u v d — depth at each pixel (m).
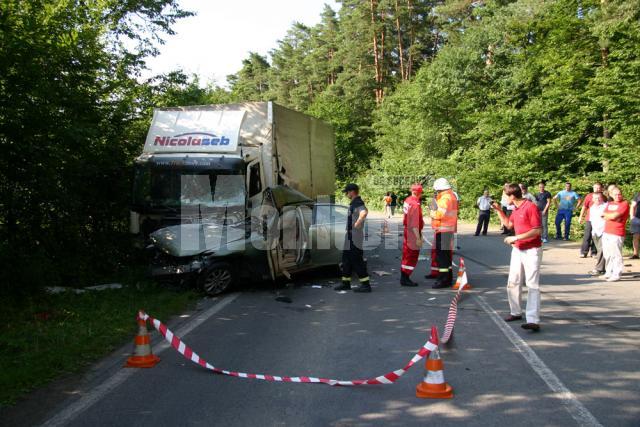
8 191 8.16
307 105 61.47
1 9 7.78
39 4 8.83
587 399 4.29
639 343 5.86
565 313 7.31
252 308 7.86
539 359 5.32
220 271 8.79
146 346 5.27
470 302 8.12
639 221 12.32
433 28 48.53
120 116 10.74
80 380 4.83
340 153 50.28
